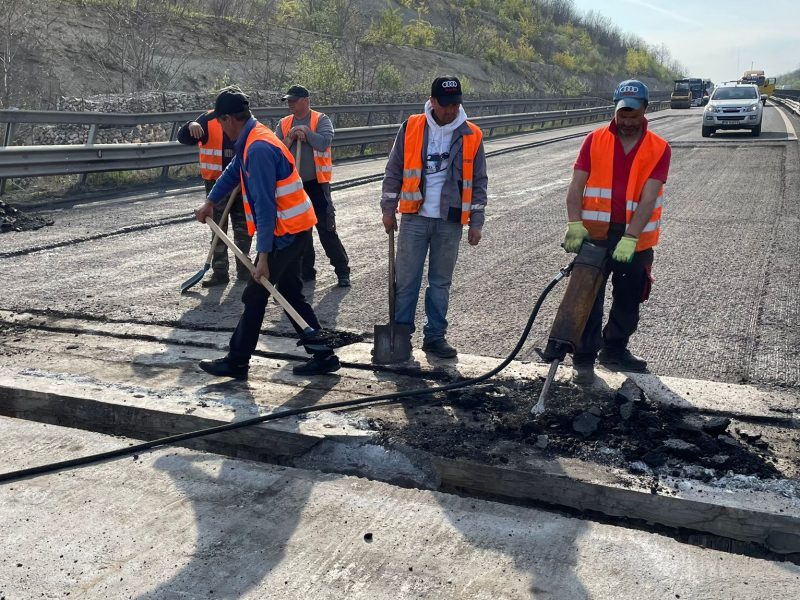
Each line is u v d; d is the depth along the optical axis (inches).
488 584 111.5
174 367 200.1
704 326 227.6
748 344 211.6
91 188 524.7
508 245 347.6
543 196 502.6
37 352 210.8
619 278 185.8
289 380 190.5
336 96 885.8
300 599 108.6
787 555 127.6
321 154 269.3
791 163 631.8
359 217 431.8
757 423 163.2
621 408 163.3
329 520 128.8
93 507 133.5
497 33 2476.6
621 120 169.9
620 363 195.8
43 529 126.6
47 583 112.6
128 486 140.6
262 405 173.6
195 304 256.2
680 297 257.0
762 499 131.8
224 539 123.4
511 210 446.6
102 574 114.7
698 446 150.5
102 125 508.1
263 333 227.0
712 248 327.6
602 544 121.4
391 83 1293.1
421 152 196.2
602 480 138.4
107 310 248.1
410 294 205.0
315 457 157.9
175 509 132.6
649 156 172.2
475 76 1902.1
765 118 1334.9
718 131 1051.3
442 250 201.5
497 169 674.8
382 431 159.6
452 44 2087.8
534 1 3240.7
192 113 572.1
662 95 2358.5
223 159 280.2
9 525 127.9
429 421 165.2
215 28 1155.9
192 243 358.6
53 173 475.5
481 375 188.5
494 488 145.3
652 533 126.3
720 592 109.5
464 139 196.2
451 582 112.1
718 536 131.5
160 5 1076.5
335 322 236.7
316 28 1471.5
